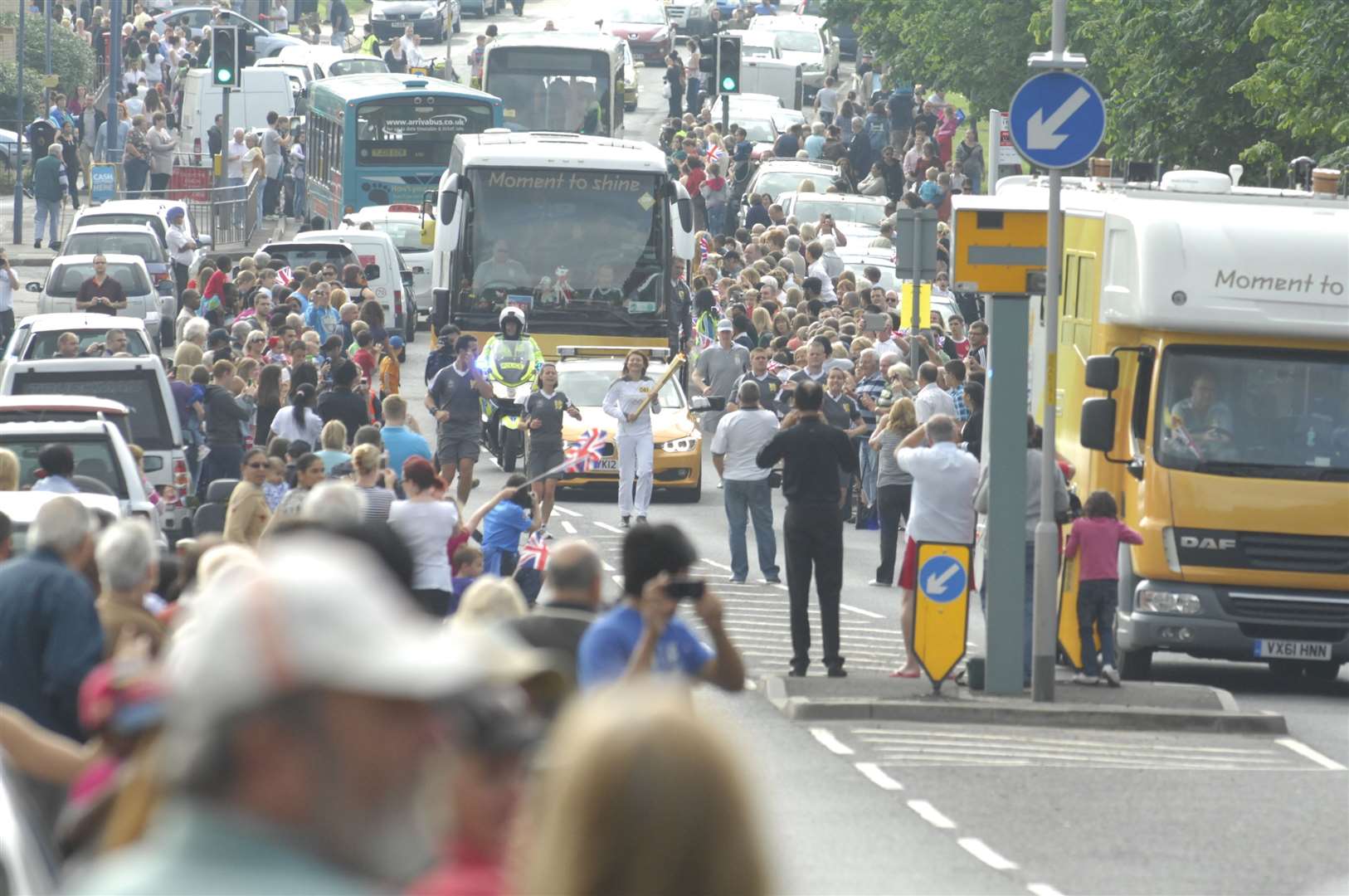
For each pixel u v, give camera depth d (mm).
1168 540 67312
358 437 69125
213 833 10086
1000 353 59594
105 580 33812
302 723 10172
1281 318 67188
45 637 32469
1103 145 131500
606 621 32219
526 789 13695
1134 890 40438
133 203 173750
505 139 125500
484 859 13727
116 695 22859
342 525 27906
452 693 10430
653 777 11203
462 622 32562
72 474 61062
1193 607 67125
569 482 110750
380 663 10219
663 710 11422
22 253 192625
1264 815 48094
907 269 100438
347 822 10242
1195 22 116938
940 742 55469
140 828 17750
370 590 10453
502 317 116562
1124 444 68938
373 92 190375
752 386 85500
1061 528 64188
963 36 189250
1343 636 67375
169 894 9812
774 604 80375
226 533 58281
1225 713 59094
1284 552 67188
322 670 10133
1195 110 121625
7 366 87188
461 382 96312
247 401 97562
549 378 94562
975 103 191500
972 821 46219
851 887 39625
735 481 85250
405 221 183500
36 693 32469
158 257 160250
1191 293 67188
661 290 121625
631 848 11180
